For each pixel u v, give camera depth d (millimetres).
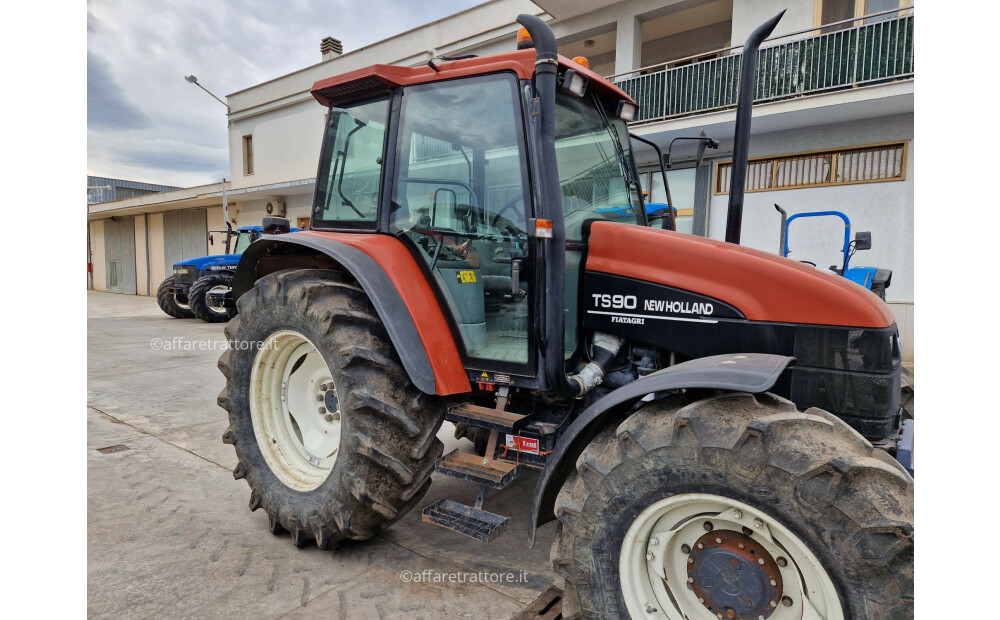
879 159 7980
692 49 11328
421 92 2545
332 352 2469
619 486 1776
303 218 17188
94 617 2162
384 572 2516
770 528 1618
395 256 2557
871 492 1457
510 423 2434
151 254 23172
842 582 1476
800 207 8555
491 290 2410
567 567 1893
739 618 1698
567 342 2391
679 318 2229
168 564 2559
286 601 2283
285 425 2998
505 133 2324
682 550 1813
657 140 9492
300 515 2629
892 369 1950
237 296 3359
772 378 1607
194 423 4758
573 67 2404
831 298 1994
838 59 7750
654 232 2348
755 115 8031
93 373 6754
